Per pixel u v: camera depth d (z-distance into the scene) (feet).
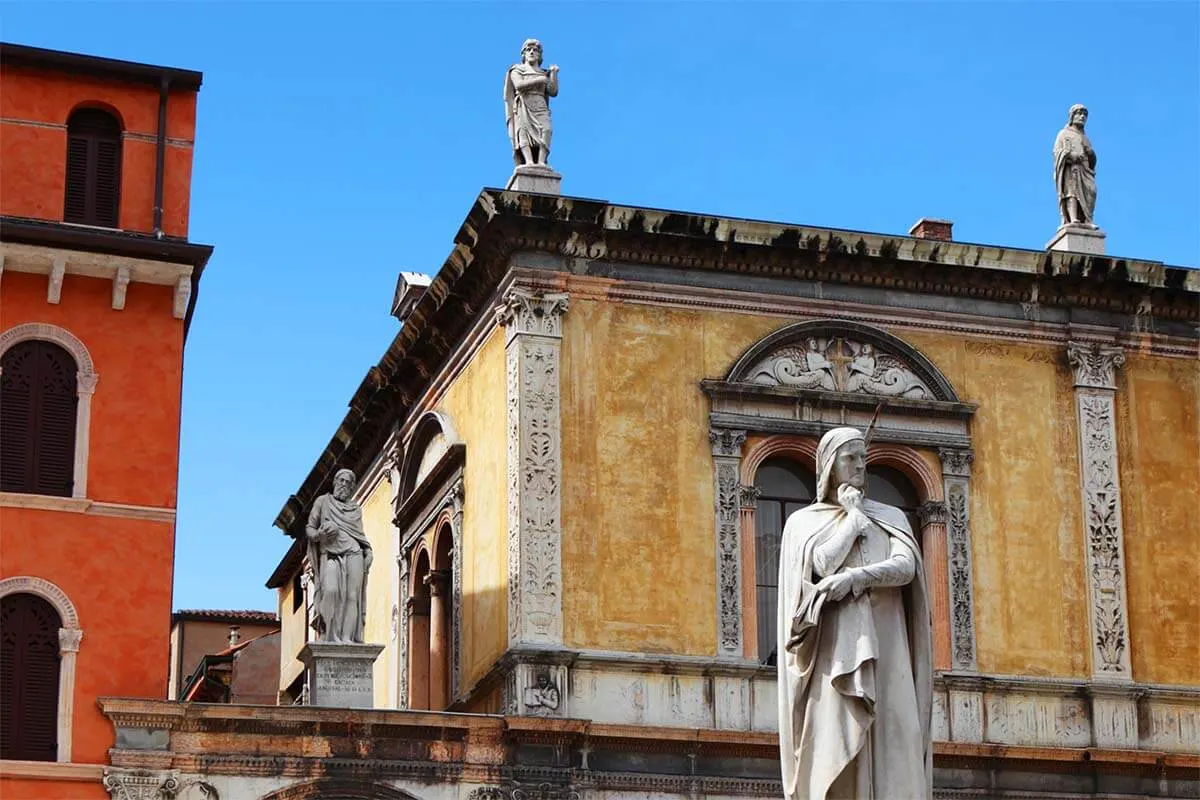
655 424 123.03
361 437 156.56
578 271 123.85
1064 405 131.64
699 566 121.49
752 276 127.34
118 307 115.96
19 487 112.68
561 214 122.21
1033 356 131.85
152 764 108.78
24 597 111.14
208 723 110.22
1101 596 128.57
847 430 38.34
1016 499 128.88
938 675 123.85
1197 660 129.80
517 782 113.80
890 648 36.55
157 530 113.80
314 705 114.83
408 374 144.56
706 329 125.59
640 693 118.11
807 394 125.90
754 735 117.50
